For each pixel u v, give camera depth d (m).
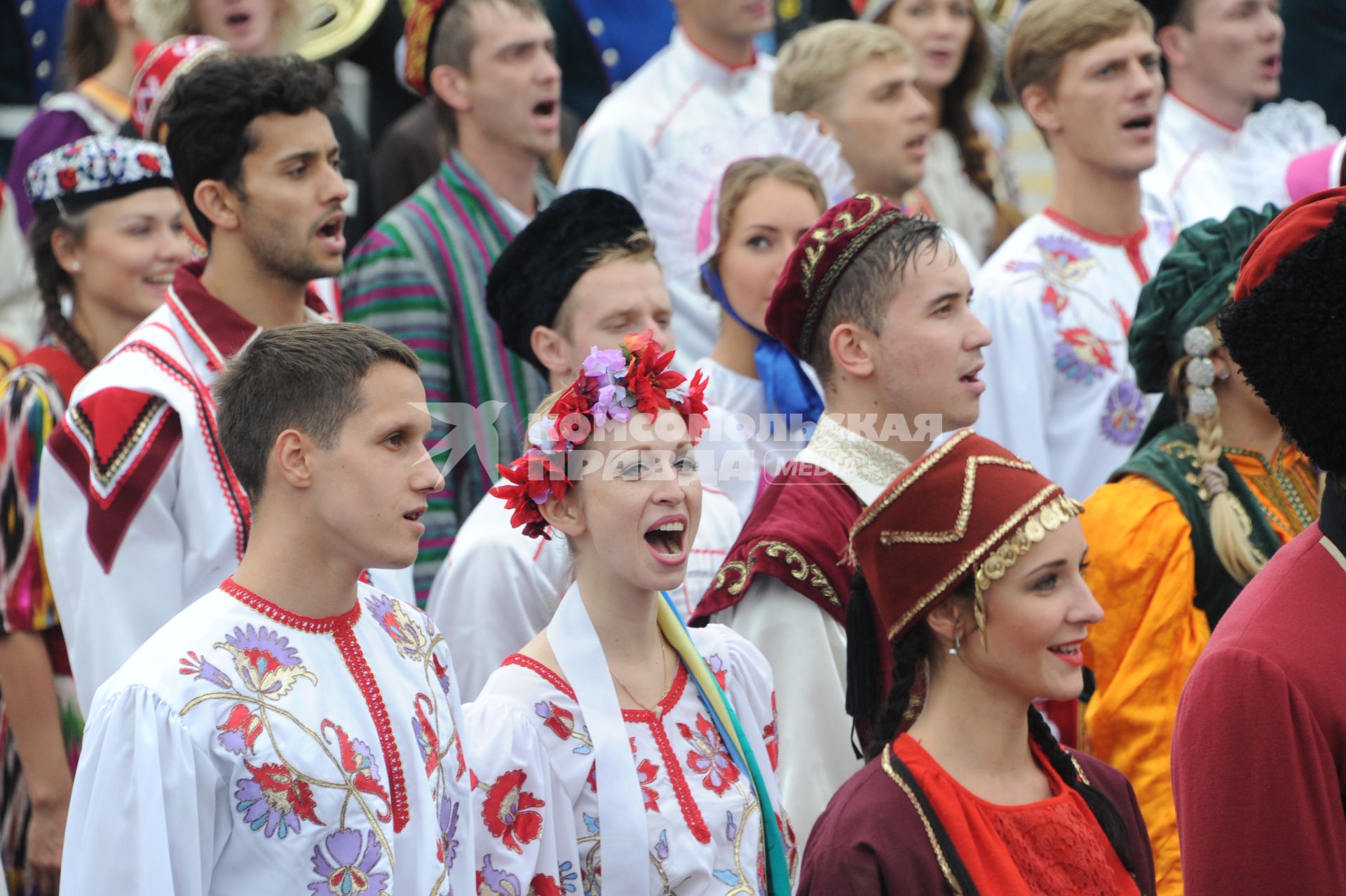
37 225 17.69
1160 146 25.02
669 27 28.42
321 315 17.12
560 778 10.98
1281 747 9.40
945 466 10.77
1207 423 15.20
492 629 14.41
